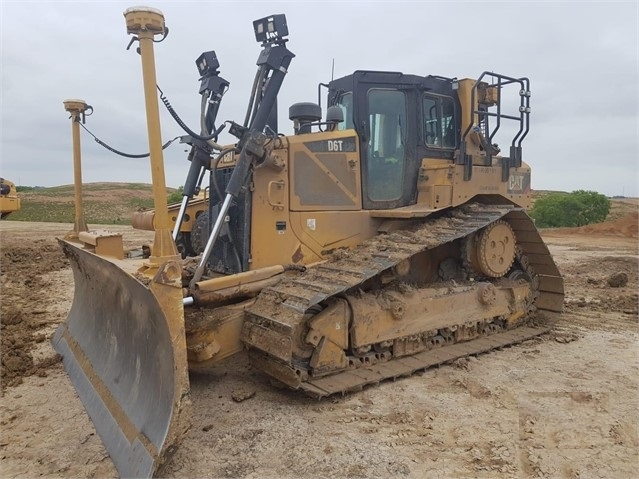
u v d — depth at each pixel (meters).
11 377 5.75
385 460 4.14
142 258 6.14
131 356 4.62
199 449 4.26
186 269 6.14
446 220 6.68
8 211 19.22
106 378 4.98
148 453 3.66
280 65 5.70
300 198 6.04
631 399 5.34
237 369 6.02
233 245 6.01
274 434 4.52
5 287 11.05
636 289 11.24
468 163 6.86
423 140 6.98
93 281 5.86
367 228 6.53
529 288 7.93
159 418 3.84
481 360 6.50
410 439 4.48
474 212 6.91
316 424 4.71
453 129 7.31
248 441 4.39
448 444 4.41
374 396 5.33
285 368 4.98
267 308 5.16
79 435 4.50
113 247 5.60
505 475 3.97
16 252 16.61
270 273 5.59
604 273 13.36
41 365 6.07
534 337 7.46
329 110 6.48
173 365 3.76
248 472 3.96
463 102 7.21
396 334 6.04
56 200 53.41
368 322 5.76
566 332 7.77
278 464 4.07
